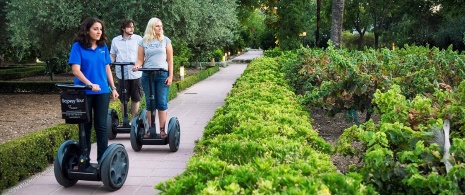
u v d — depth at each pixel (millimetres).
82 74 4504
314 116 8844
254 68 12258
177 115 9977
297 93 9617
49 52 13594
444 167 3121
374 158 3156
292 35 33250
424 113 4059
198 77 19703
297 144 3529
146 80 6340
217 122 4875
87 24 4582
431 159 3168
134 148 6344
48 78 21625
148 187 4852
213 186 2406
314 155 3273
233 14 14703
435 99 5098
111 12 11719
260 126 4172
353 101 6688
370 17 41625
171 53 6375
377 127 3982
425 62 8141
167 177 5215
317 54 10680
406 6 34500
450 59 8469
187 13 12250
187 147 6715
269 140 3732
